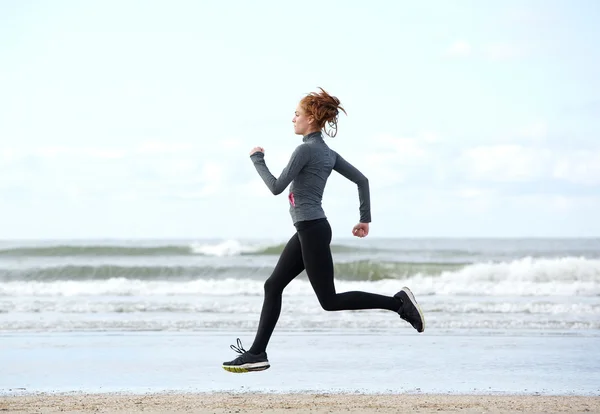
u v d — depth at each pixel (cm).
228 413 949
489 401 1043
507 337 1722
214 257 4509
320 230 912
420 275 3622
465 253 5012
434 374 1286
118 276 3778
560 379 1245
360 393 1118
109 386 1180
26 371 1308
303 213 912
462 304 2325
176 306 2247
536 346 1591
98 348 1552
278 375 1274
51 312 2148
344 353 1495
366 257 4709
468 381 1223
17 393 1122
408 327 1873
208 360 1420
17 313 2120
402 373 1295
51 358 1438
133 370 1316
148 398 1068
